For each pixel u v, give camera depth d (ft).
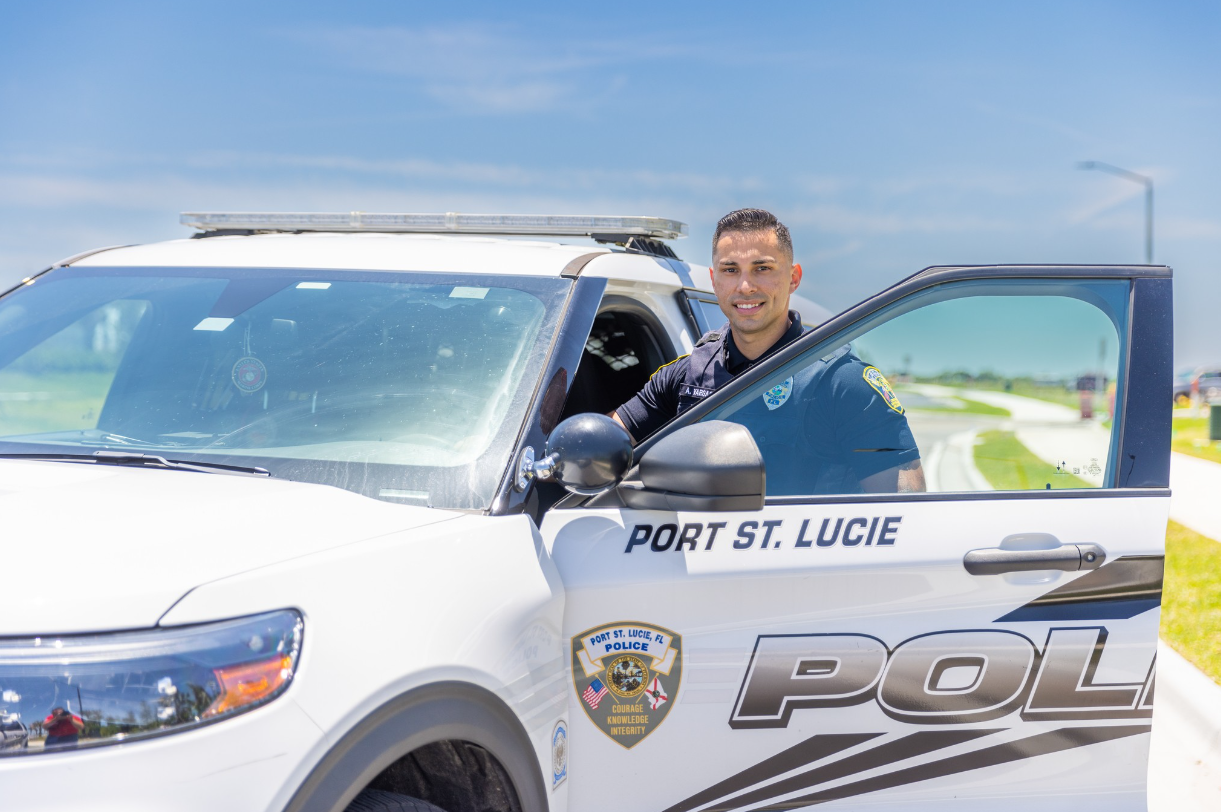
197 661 4.85
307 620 5.24
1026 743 7.36
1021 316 7.66
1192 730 13.94
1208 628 18.25
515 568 6.40
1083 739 7.43
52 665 4.68
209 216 11.46
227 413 7.89
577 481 6.57
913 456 7.80
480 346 7.86
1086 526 7.47
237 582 5.17
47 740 4.60
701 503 6.53
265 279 8.91
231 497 6.20
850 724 7.13
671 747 6.91
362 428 7.43
